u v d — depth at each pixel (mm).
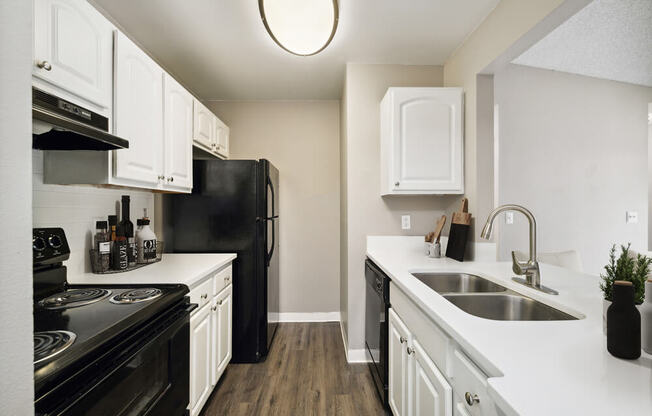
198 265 1935
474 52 2070
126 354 1008
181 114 2027
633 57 2209
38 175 1399
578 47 2105
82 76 1212
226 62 2535
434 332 1124
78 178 1396
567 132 2357
